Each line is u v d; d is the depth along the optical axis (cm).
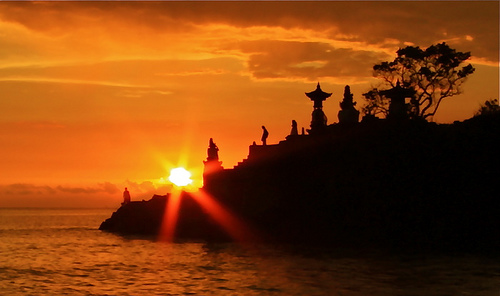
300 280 5591
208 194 10738
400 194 8644
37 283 5706
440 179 8719
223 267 6519
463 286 5159
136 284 5575
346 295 4894
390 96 10069
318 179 9431
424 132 9612
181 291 5191
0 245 9950
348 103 10119
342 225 8544
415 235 7938
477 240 7600
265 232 9056
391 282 5400
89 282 5725
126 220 12612
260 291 5125
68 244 9919
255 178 10056
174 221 10775
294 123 10381
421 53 11250
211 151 11012
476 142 9238
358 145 9631
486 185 8469
